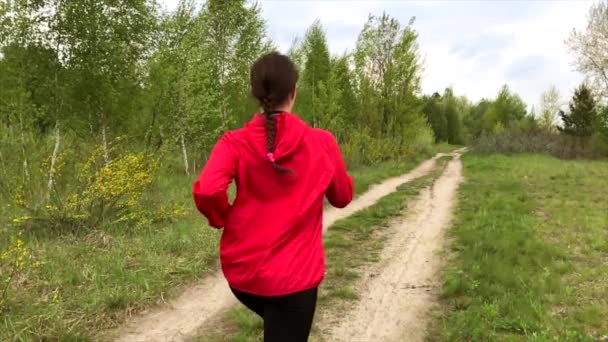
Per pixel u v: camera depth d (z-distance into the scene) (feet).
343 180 7.61
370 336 16.05
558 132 146.82
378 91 100.68
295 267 7.07
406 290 20.47
